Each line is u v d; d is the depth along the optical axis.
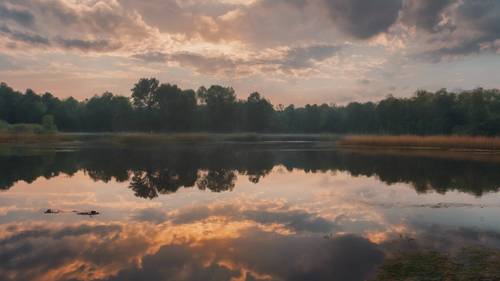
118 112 95.75
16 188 17.52
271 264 7.98
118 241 9.56
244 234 10.17
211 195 15.97
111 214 12.51
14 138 54.22
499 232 10.20
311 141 68.50
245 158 32.69
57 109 109.88
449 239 9.54
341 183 19.27
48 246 9.18
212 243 9.41
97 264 8.01
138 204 14.14
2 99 103.25
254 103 117.38
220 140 69.06
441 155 35.12
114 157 32.22
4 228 10.78
